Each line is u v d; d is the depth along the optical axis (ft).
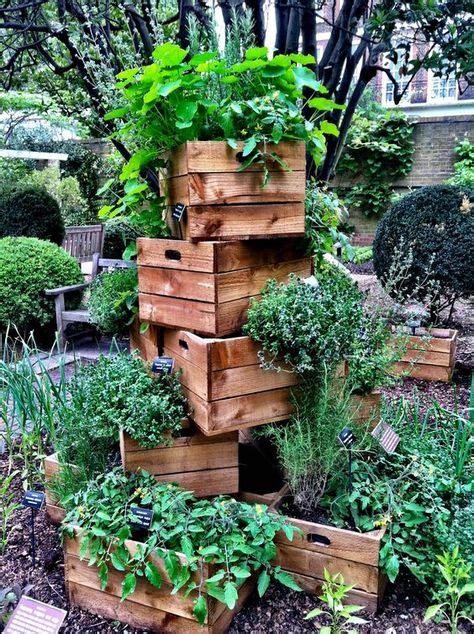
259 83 6.41
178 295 6.50
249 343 5.96
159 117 6.39
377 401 7.16
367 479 6.22
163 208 7.03
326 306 6.01
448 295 13.28
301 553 5.75
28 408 7.76
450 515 5.97
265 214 6.25
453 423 7.78
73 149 31.12
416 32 8.98
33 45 11.30
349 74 10.40
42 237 18.34
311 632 5.31
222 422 5.92
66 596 5.88
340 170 29.76
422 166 28.63
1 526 6.98
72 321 14.67
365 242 30.09
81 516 5.66
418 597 5.77
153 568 5.16
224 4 9.50
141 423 5.92
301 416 6.31
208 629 5.08
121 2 11.14
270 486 7.19
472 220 12.58
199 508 5.68
